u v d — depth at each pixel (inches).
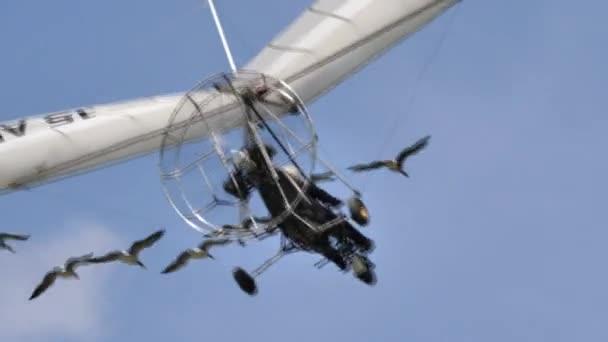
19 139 4448.8
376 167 3774.6
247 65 4527.6
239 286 3846.0
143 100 4547.2
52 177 4431.6
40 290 3752.5
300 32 4608.8
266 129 3656.5
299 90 4512.8
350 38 4571.9
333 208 3814.0
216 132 3683.6
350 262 3860.7
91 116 4503.0
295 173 3676.2
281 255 3848.4
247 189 3690.9
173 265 3804.1
